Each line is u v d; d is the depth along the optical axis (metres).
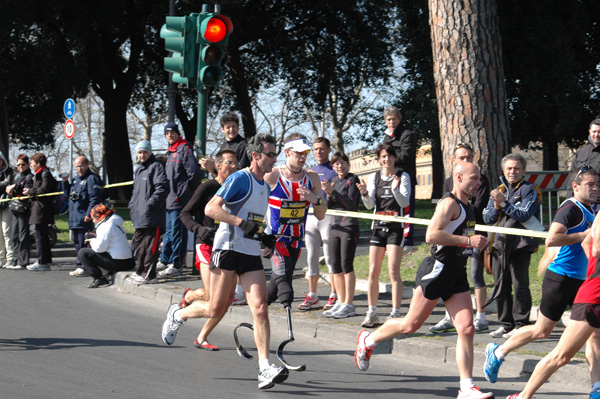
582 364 11.43
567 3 54.09
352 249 15.77
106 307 18.00
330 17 62.72
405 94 59.69
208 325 13.34
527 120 54.53
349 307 15.88
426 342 13.31
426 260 10.48
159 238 20.30
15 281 22.03
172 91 32.66
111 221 21.36
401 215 14.78
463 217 10.27
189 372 11.59
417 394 10.68
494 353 10.86
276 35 63.31
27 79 57.03
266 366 10.60
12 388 10.27
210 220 13.91
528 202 13.35
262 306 10.84
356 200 16.05
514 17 51.84
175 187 21.53
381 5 62.66
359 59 64.88
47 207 24.69
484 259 13.71
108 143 63.62
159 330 15.23
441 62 21.00
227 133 19.02
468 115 20.59
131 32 60.56
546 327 10.66
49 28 55.25
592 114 58.28
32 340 13.72
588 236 9.62
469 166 10.30
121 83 63.16
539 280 18.20
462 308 10.27
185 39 18.36
